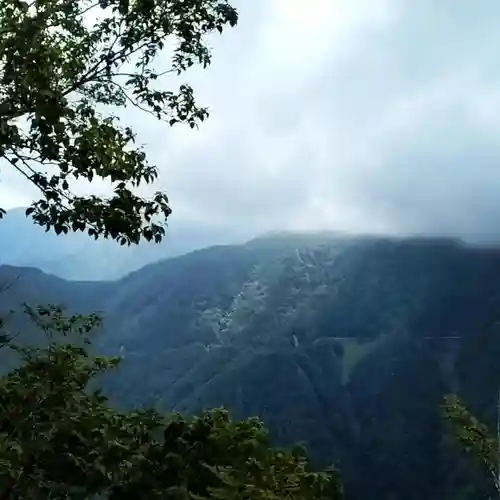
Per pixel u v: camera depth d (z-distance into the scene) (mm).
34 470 6234
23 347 6664
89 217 6422
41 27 5730
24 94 5617
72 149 6301
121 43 6684
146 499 6820
